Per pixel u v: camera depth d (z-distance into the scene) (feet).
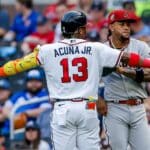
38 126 114.21
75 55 79.30
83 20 80.12
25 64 80.38
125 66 80.48
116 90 84.58
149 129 86.28
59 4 144.87
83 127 79.05
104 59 79.10
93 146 79.10
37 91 120.47
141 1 143.64
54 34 136.26
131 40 85.15
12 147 115.14
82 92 78.89
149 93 109.29
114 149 85.61
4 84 123.65
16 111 118.93
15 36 139.54
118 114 84.84
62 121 78.69
